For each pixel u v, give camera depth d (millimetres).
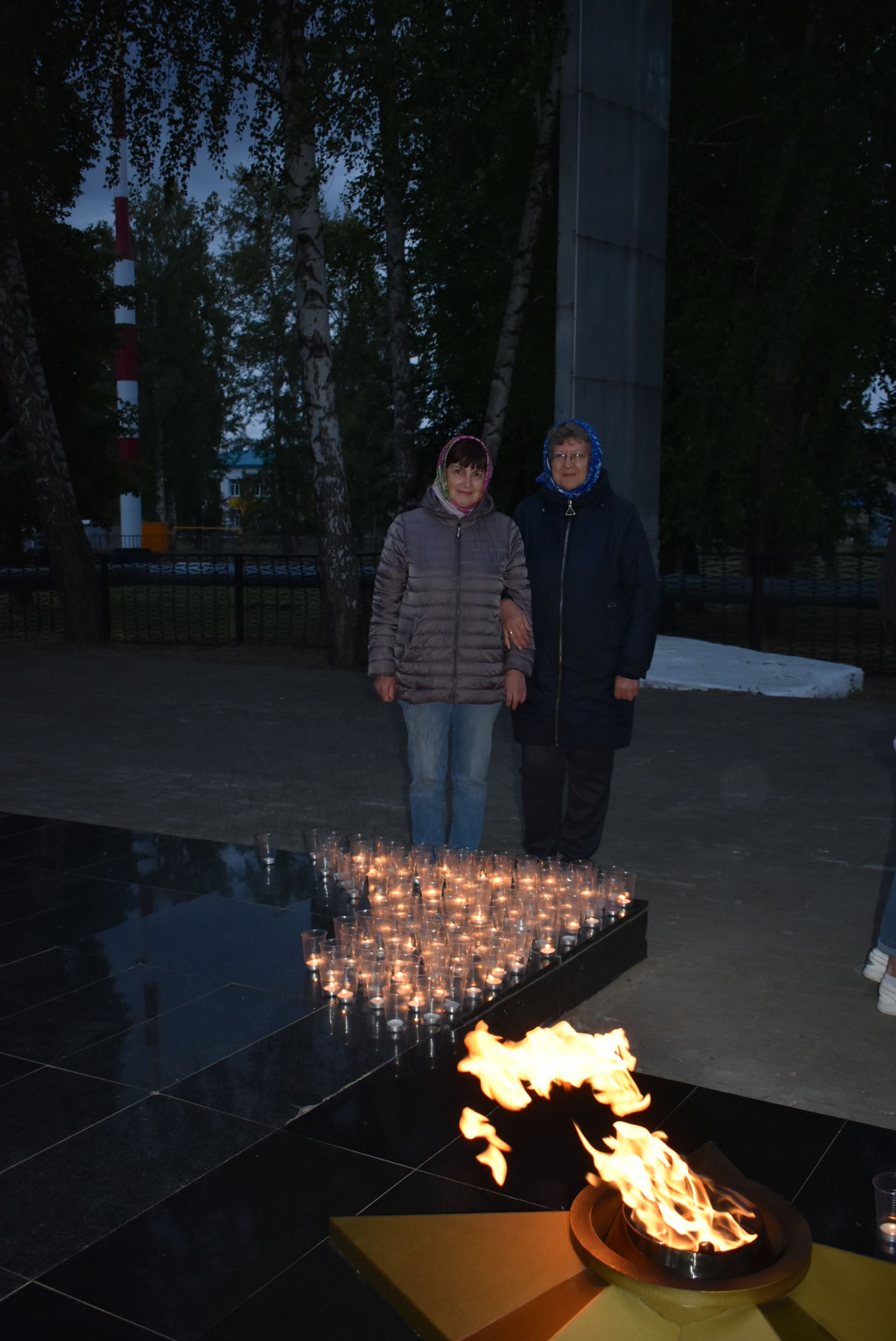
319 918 4328
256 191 16219
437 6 12398
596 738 4547
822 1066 3361
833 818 6316
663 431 16906
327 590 13414
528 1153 2715
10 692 11242
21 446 15562
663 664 11680
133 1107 2914
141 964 3869
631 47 11883
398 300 17297
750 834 5977
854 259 15656
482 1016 3354
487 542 4547
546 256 16000
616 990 3961
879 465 20953
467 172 14664
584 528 4504
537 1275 2186
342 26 12539
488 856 4391
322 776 7414
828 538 17375
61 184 15547
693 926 4617
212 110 14828
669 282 16188
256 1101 2938
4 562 17641
